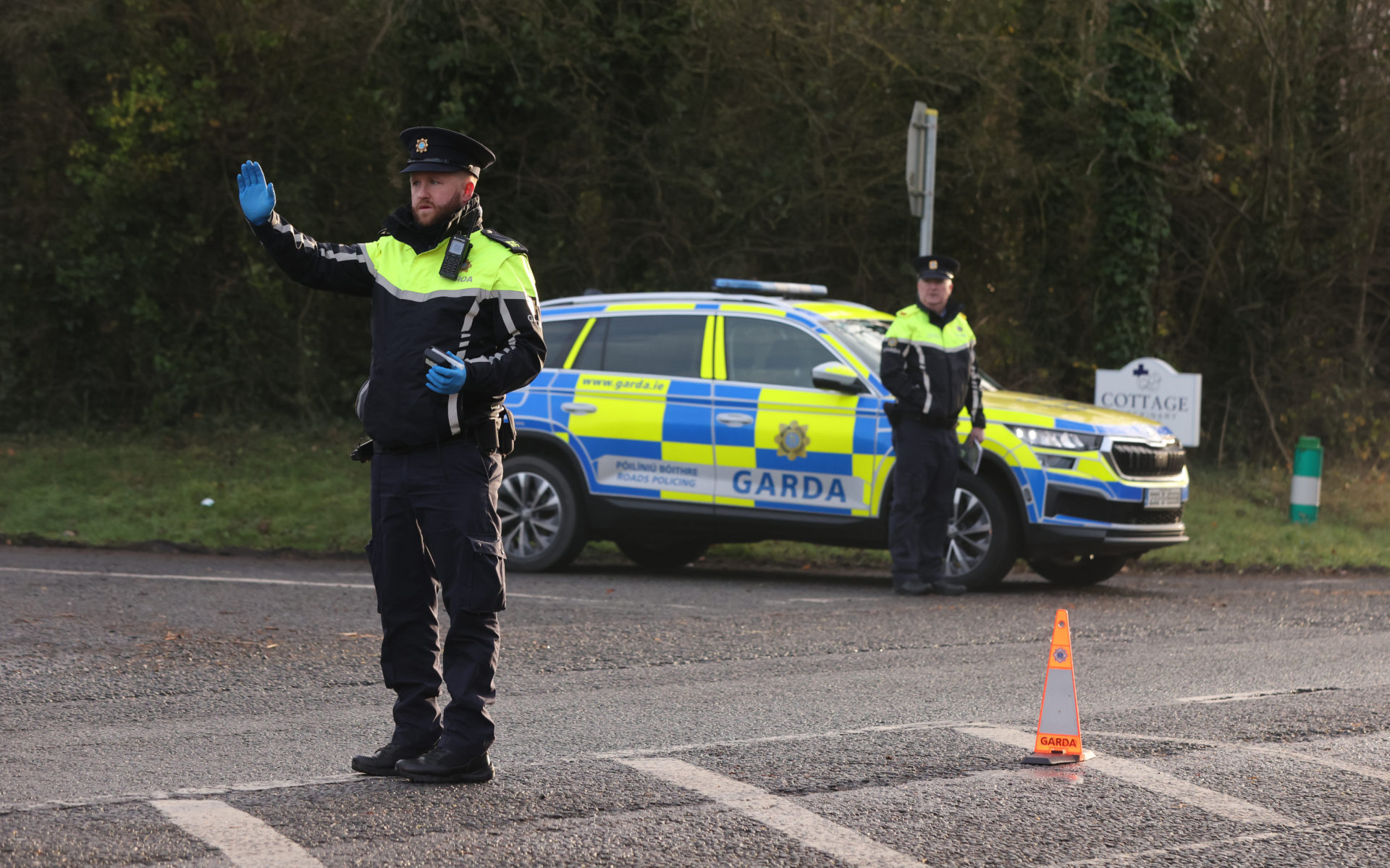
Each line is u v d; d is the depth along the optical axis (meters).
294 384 47.97
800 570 29.61
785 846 10.09
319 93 47.16
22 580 23.73
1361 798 11.63
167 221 47.25
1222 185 48.81
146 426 47.28
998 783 11.88
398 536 11.52
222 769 12.09
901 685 16.23
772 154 45.69
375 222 48.59
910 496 24.72
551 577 27.27
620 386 27.80
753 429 26.55
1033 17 45.94
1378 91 47.53
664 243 45.66
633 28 42.69
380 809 10.77
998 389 27.95
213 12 45.78
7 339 47.19
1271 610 22.83
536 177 44.34
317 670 16.58
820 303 28.05
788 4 43.75
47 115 47.28
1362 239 49.53
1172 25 43.56
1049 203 48.25
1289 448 48.84
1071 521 25.00
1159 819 10.96
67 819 10.40
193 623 19.66
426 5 41.09
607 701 15.16
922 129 30.67
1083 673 17.14
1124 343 45.56
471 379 11.05
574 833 10.27
